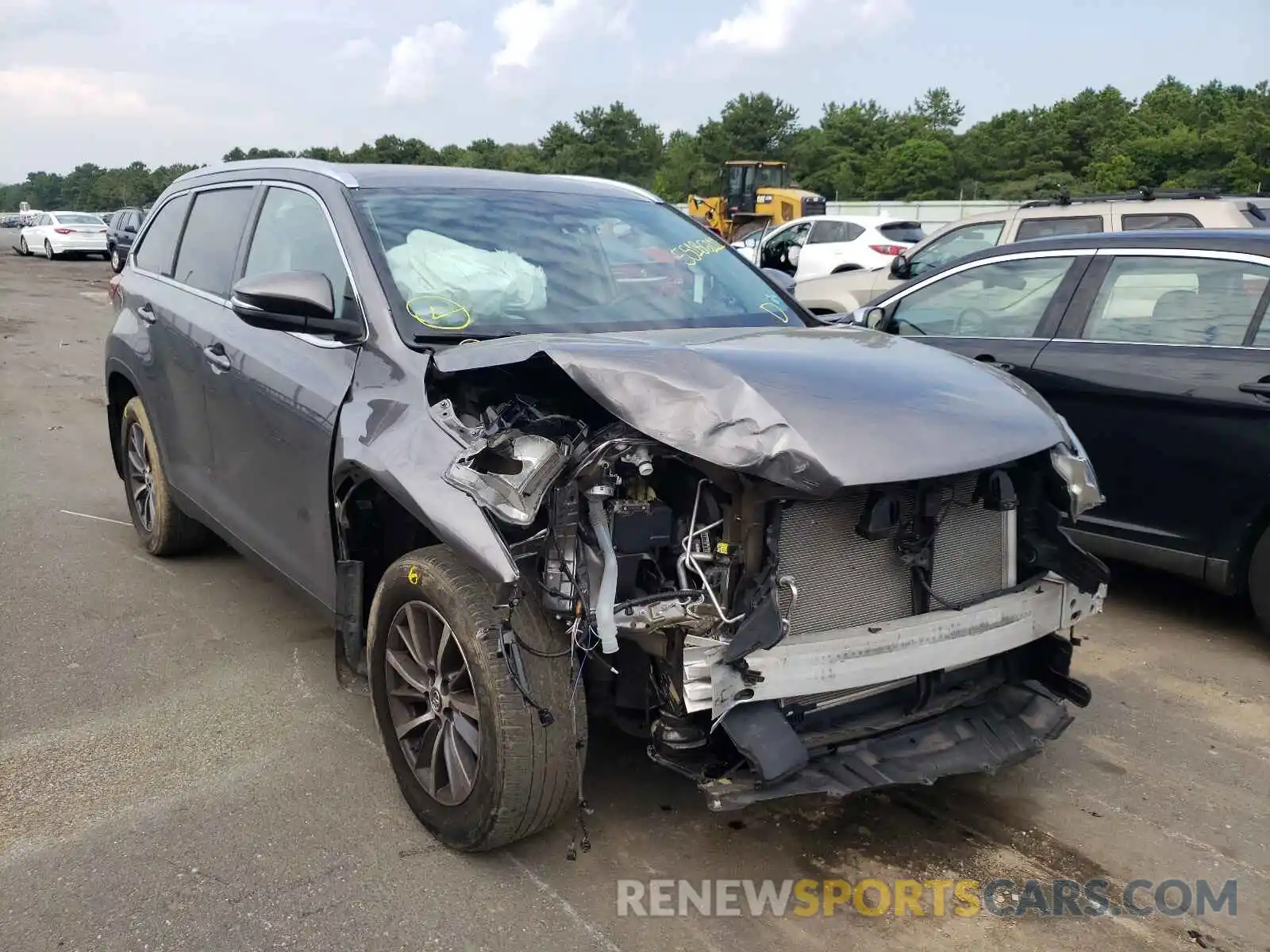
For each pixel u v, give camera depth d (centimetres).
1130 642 481
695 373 279
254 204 440
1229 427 449
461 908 281
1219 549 462
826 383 287
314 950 264
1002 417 301
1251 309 456
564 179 456
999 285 556
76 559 551
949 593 306
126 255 596
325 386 344
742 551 272
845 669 273
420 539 335
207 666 427
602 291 382
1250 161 7862
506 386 321
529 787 279
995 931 280
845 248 1673
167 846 305
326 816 323
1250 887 301
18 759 352
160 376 483
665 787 344
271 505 388
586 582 271
